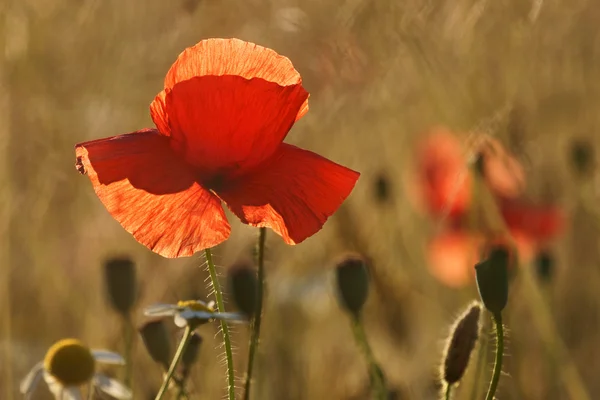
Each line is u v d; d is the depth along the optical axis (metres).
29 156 1.16
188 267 1.07
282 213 0.77
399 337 1.13
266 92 0.77
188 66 0.79
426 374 1.08
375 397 0.90
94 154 0.76
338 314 1.09
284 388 1.06
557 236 1.09
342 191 0.78
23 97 1.15
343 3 1.14
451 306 1.16
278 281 1.12
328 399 1.05
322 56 1.16
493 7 1.17
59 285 1.12
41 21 1.16
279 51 1.16
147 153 0.77
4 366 1.03
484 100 1.17
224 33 1.17
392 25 1.15
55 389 0.86
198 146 0.77
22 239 1.14
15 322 1.10
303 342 1.08
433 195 1.13
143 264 1.07
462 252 1.09
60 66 1.17
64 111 1.17
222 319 0.79
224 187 0.78
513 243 1.02
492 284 0.79
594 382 1.13
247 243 1.10
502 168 1.06
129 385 0.89
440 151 1.15
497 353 0.80
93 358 0.87
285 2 1.15
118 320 1.04
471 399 0.91
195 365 0.98
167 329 0.84
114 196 0.76
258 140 0.77
